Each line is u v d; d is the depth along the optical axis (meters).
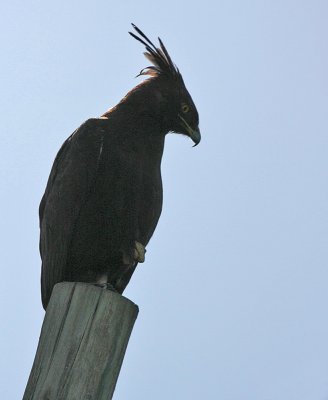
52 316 8.09
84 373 7.80
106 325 7.99
